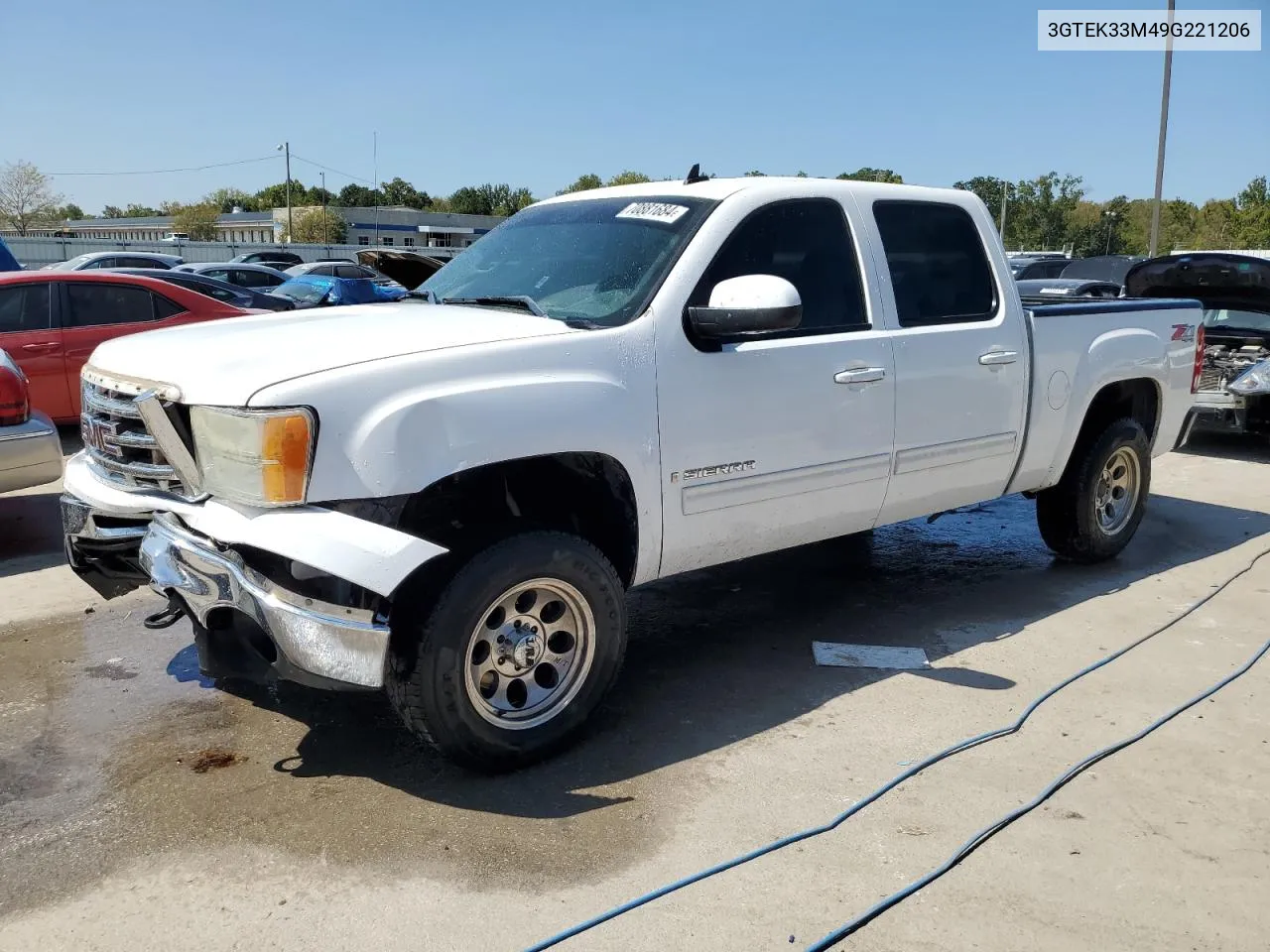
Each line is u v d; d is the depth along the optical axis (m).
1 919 2.77
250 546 3.12
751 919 2.77
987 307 4.94
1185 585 5.66
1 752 3.71
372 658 3.12
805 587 5.61
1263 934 2.73
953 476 4.85
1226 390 9.14
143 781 3.50
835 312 4.34
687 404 3.78
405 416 3.14
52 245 37.81
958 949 2.66
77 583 5.60
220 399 3.12
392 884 2.92
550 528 3.51
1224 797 3.41
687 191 4.25
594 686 3.67
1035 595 5.48
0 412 5.79
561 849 3.10
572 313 3.86
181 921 2.76
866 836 3.17
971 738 3.81
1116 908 2.83
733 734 3.86
